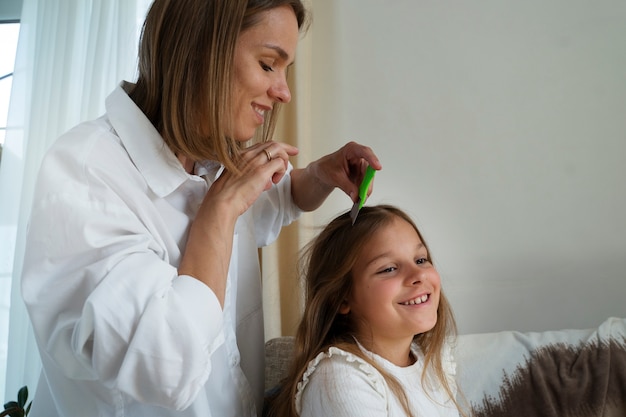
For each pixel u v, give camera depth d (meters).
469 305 1.30
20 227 1.37
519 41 1.30
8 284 1.40
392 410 0.77
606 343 0.97
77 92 1.45
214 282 0.58
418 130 1.35
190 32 0.60
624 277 1.22
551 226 1.27
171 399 0.51
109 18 1.42
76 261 0.53
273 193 0.93
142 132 0.64
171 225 0.68
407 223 0.88
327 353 0.79
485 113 1.31
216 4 0.58
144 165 0.64
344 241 0.86
